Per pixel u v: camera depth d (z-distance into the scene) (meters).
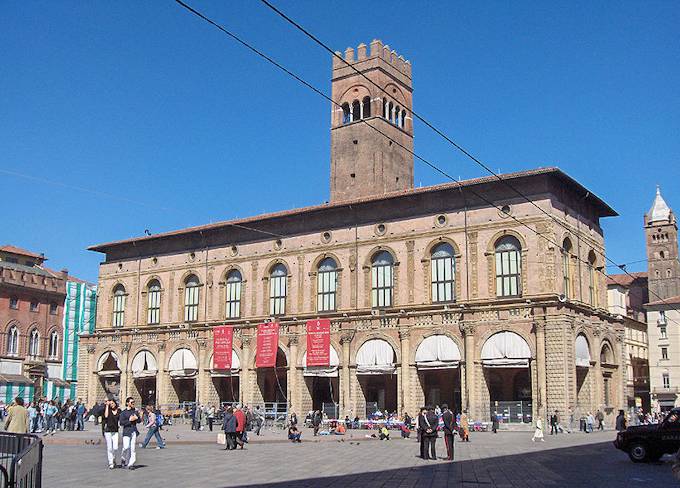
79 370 89.31
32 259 120.62
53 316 109.19
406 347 66.81
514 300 62.59
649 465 34.16
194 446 45.62
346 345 69.94
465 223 66.50
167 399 81.75
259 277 78.06
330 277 73.69
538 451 42.47
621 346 72.12
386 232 70.62
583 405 64.94
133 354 85.44
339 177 89.38
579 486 25.66
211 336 79.25
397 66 93.94
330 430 59.91
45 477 27.39
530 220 63.31
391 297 69.62
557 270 62.38
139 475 28.30
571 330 61.59
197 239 83.62
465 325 64.06
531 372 61.28
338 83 92.50
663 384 116.69
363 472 30.19
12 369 101.25
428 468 32.19
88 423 76.69
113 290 90.00
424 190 67.88
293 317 74.25
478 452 41.78
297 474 29.19
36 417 57.75
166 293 84.75
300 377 72.88
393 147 90.19
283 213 76.19
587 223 70.12
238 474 29.00
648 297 146.75
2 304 101.12
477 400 62.94
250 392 75.50
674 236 147.12
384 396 72.75
